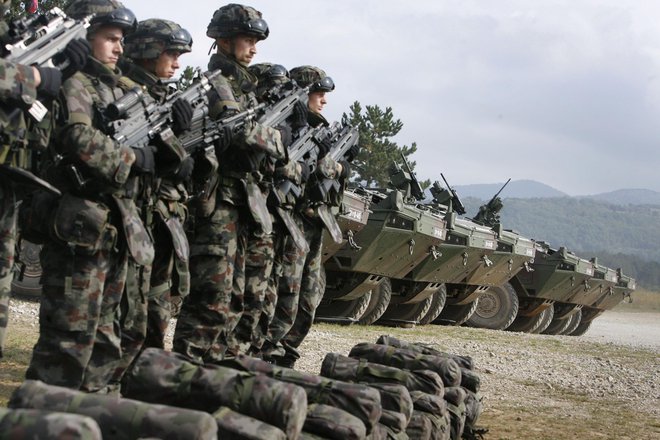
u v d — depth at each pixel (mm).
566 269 30875
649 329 41875
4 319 5902
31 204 6328
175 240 6953
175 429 4691
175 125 6898
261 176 8320
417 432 7633
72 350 6195
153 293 7160
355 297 21781
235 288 8133
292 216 10086
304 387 6539
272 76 10008
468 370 9766
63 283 6203
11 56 5801
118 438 4734
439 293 26438
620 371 17844
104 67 6621
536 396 13422
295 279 9758
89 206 6215
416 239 21062
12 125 5801
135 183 6496
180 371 5840
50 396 4855
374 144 43625
